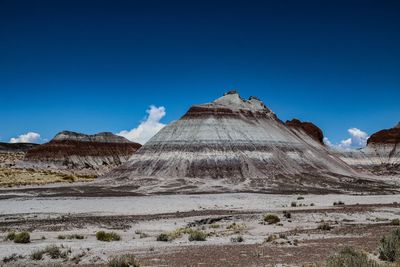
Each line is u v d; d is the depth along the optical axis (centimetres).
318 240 2984
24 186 9975
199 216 4850
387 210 5275
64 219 4591
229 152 11706
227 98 14888
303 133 15862
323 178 11225
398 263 1867
